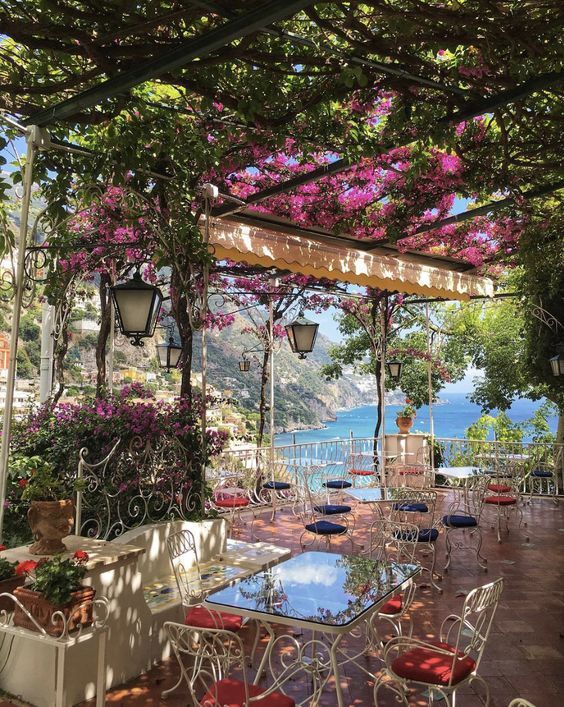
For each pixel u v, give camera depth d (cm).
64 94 434
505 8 319
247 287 1055
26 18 310
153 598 453
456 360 1542
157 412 530
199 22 345
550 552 725
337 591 347
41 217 495
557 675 405
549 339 981
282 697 282
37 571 308
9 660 371
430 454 1164
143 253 693
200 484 555
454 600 557
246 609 318
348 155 502
